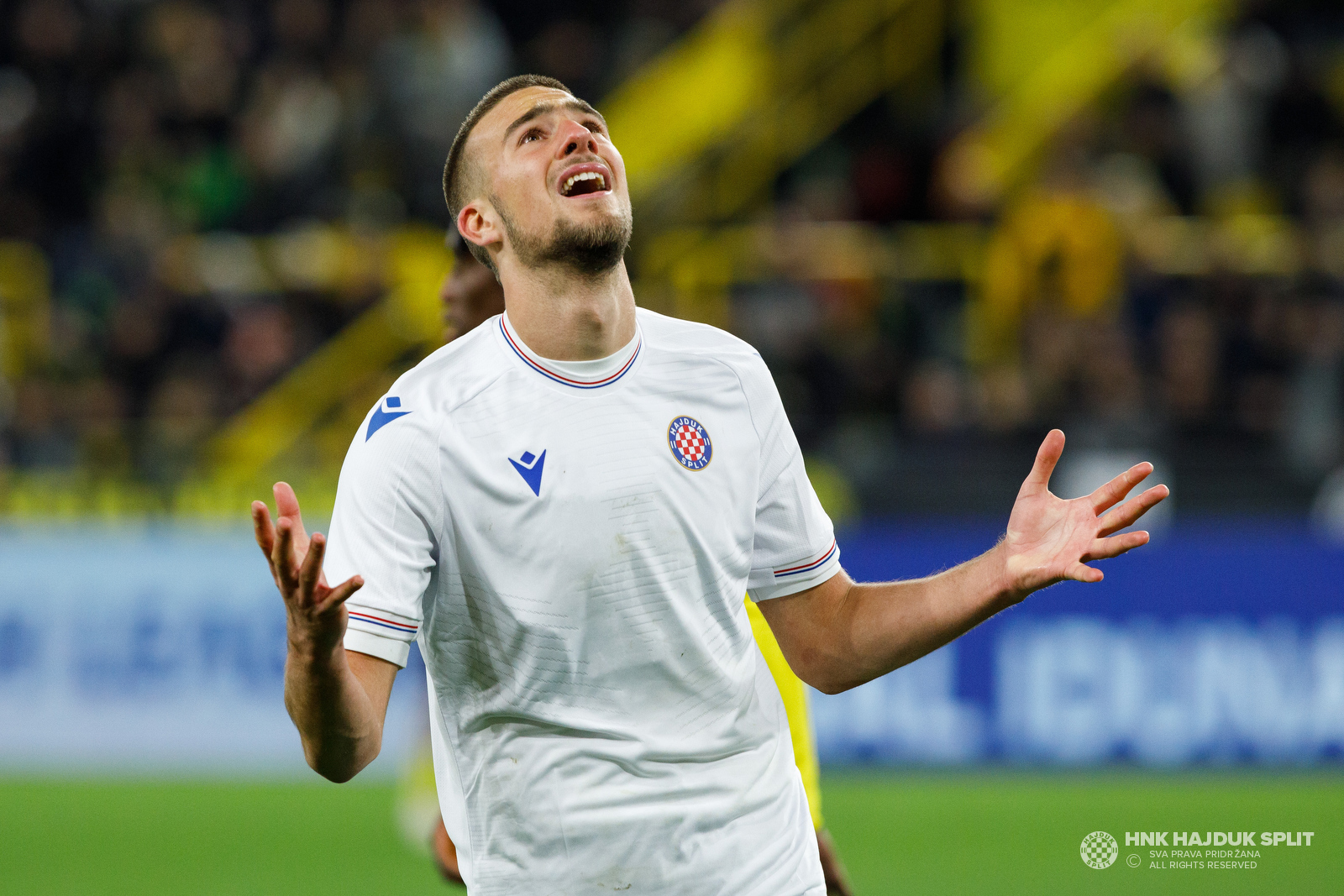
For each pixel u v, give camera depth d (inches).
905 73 1711.4
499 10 1739.7
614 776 375.6
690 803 378.3
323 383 1417.3
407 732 1146.0
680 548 379.9
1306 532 1146.7
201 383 1381.6
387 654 369.4
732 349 405.4
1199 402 1275.8
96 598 1173.7
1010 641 1123.9
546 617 372.8
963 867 885.8
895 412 1299.2
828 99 1697.8
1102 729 1116.5
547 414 379.6
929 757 1122.7
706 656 382.9
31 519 1194.6
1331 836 944.9
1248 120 1599.4
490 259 406.3
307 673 339.9
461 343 398.3
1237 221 1485.0
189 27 1644.9
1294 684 1115.9
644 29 1718.8
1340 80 1664.6
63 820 1022.4
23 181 1614.2
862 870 882.8
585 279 384.2
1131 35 1686.8
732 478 391.2
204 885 872.9
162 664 1167.0
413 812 1008.2
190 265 1467.8
